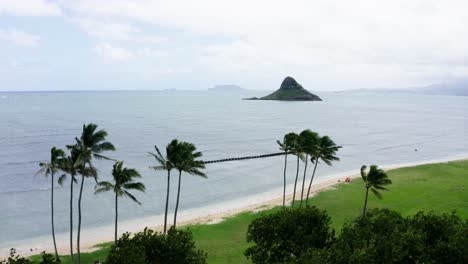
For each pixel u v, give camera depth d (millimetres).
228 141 170500
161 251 32750
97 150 48188
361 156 146625
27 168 110312
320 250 33406
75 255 55156
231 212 75438
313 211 41062
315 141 68688
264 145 161375
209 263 49469
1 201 81062
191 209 79188
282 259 37594
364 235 37594
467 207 73125
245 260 50469
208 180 102688
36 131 185125
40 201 82125
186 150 55250
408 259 33219
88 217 73562
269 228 39625
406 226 39250
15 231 65812
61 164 47875
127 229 67750
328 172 117188
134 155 134500
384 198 80625
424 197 80312
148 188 93688
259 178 106562
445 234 37312
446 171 106812
